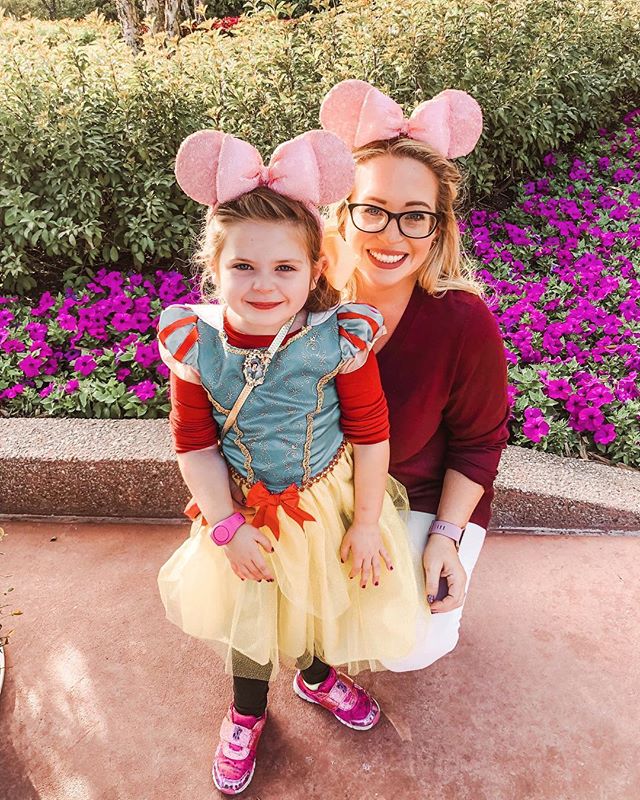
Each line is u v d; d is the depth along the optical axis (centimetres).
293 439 128
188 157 116
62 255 356
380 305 146
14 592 214
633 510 227
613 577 216
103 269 335
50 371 287
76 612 208
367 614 149
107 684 186
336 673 172
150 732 174
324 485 135
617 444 255
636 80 542
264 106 359
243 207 112
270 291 113
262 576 133
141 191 343
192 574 146
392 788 160
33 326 297
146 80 356
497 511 236
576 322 305
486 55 437
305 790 160
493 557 225
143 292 328
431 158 132
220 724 176
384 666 163
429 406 150
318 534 135
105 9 1348
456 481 158
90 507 245
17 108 336
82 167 331
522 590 212
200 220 330
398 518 151
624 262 366
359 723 171
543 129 430
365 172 134
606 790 159
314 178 117
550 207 419
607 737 170
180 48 407
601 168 477
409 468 163
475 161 411
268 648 142
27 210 327
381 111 131
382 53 391
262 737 171
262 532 136
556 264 372
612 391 265
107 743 171
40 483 241
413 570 150
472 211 408
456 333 142
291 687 183
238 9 907
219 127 348
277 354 122
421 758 166
